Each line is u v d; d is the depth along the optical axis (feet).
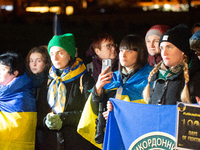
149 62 14.89
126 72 14.40
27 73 16.61
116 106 12.83
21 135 15.20
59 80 15.24
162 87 12.64
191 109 11.29
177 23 30.73
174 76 12.39
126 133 12.64
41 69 16.51
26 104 15.46
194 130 11.25
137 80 13.89
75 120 14.74
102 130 13.87
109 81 13.50
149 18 31.24
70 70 15.16
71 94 15.02
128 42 13.98
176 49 12.42
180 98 12.17
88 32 29.32
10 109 15.37
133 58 14.05
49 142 15.08
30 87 16.15
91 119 14.21
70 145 14.84
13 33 31.83
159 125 12.06
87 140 15.08
